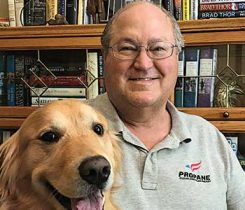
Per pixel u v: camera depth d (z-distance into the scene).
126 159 1.58
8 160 1.48
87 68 2.33
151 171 1.56
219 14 2.22
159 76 1.62
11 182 1.47
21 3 2.41
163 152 1.61
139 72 1.59
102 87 2.33
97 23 2.34
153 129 1.68
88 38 2.23
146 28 1.59
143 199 1.53
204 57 2.25
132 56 1.60
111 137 1.58
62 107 1.45
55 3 2.35
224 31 2.13
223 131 2.21
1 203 1.47
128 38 1.59
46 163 1.37
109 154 1.51
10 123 2.37
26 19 2.39
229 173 1.68
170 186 1.56
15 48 2.31
